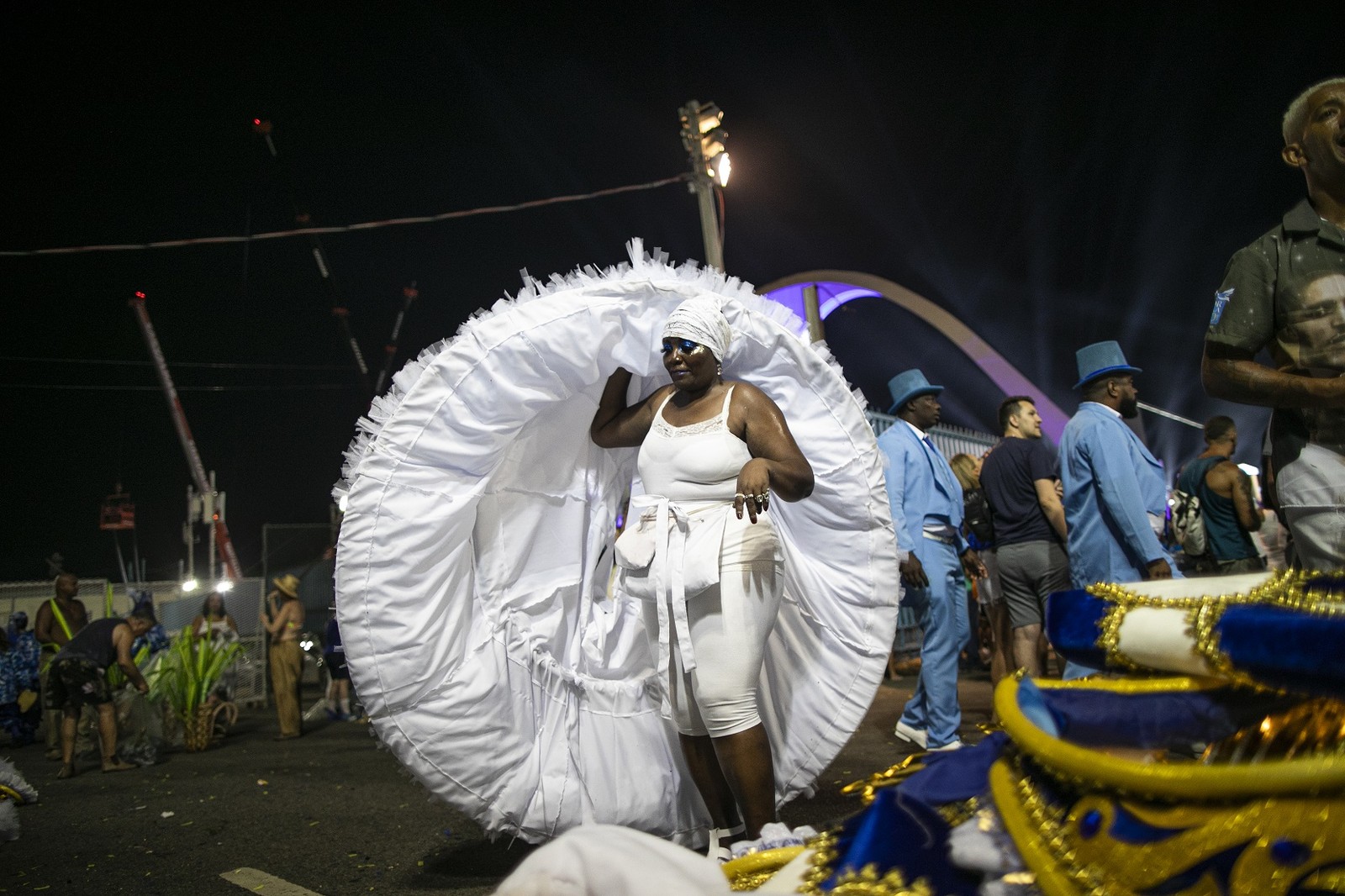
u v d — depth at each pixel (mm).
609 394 3934
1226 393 2809
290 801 5805
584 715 3799
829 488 3646
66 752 7863
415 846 4371
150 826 5375
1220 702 1165
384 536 3445
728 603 3303
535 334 3545
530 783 3637
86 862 4574
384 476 3461
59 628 11250
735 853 1580
